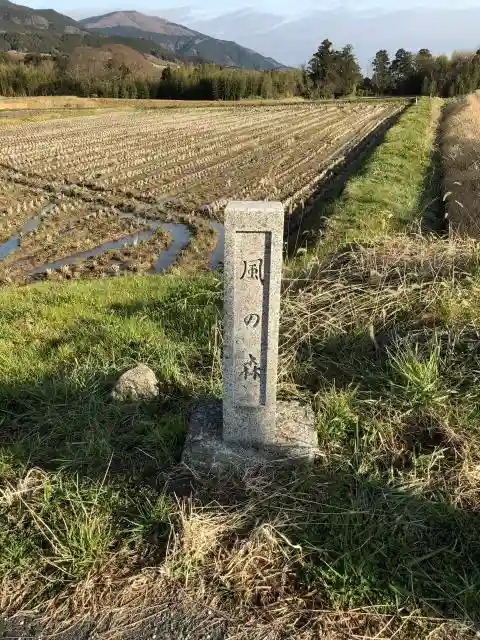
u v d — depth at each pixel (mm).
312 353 2029
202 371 2035
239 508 1385
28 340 2375
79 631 1122
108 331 2322
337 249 2934
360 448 1566
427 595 1162
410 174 6219
